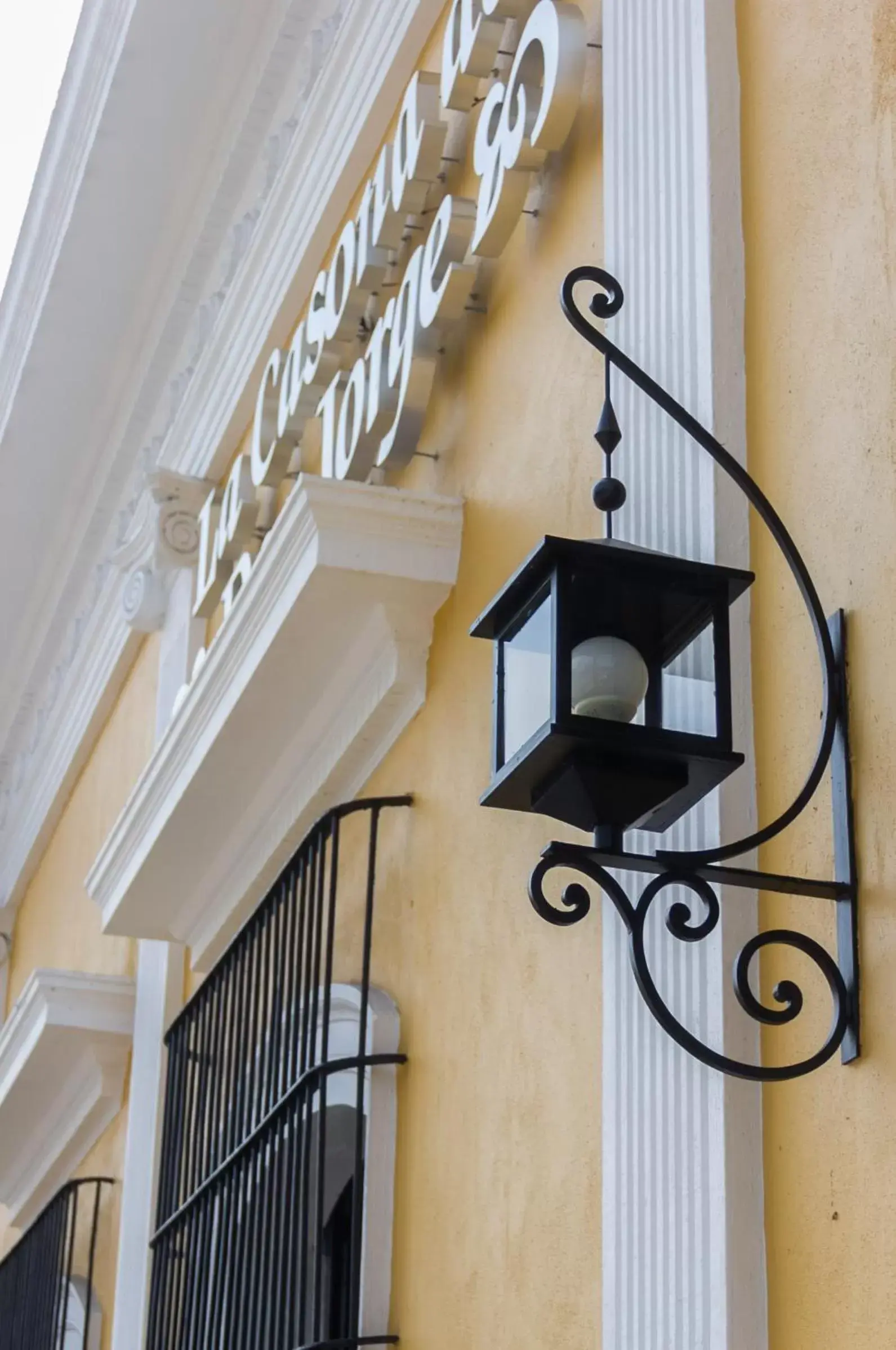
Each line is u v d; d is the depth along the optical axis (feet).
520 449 15.72
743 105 12.82
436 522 16.61
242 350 25.90
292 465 22.76
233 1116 19.57
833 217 11.35
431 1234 14.83
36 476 34.17
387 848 17.52
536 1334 12.73
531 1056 13.64
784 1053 10.41
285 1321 16.21
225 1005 20.71
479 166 16.71
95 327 30.81
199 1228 20.38
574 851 9.66
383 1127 15.87
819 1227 9.82
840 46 11.63
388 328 18.22
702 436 10.52
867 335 10.74
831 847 10.23
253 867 21.20
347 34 21.81
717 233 12.42
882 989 9.61
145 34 25.77
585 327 10.79
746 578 10.14
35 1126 32.19
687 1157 10.91
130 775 30.68
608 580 10.09
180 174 27.94
